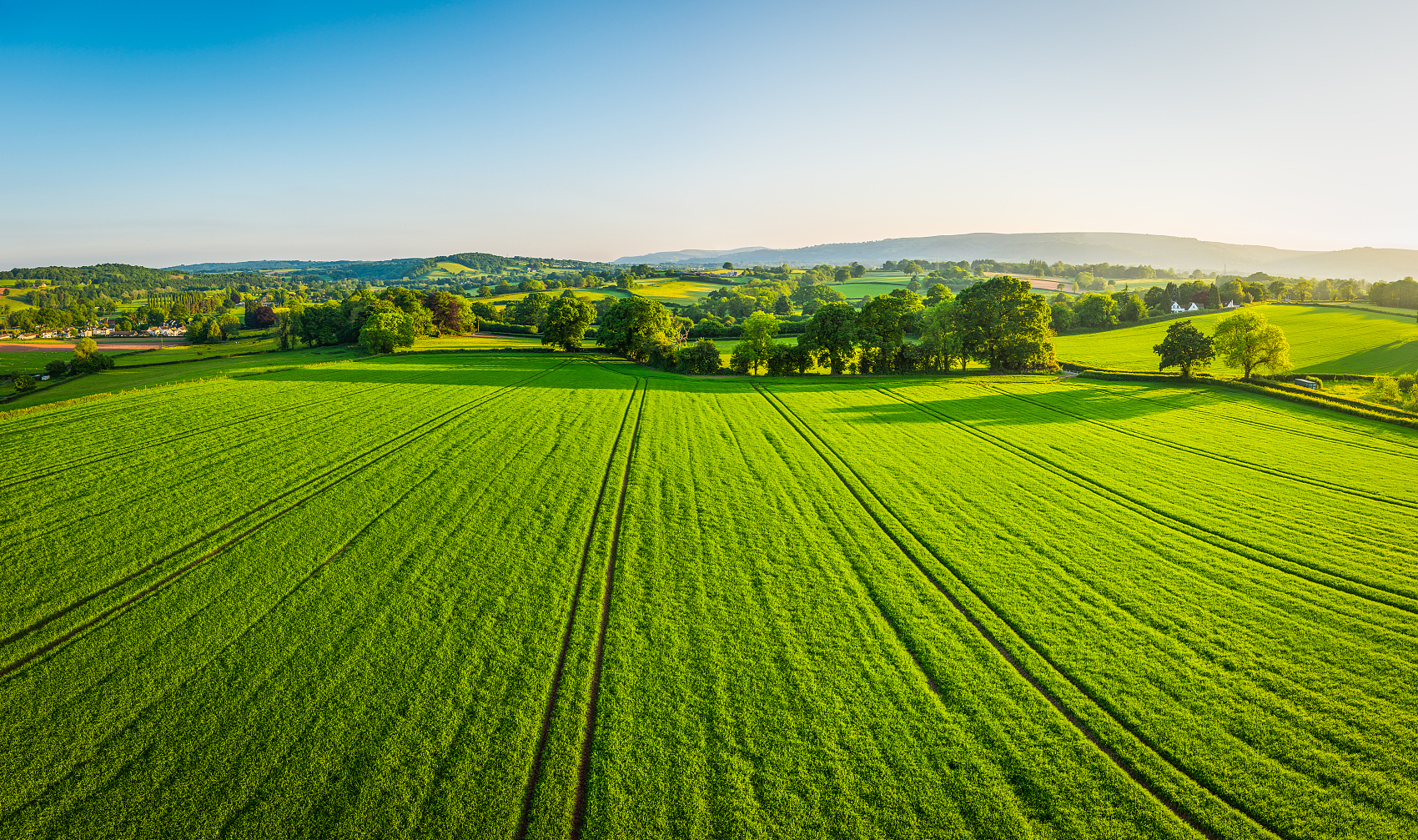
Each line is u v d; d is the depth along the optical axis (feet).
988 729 51.24
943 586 75.05
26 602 67.00
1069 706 54.29
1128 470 122.83
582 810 42.93
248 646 60.18
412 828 41.24
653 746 48.57
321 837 40.47
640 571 76.79
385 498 98.99
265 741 48.34
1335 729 51.47
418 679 55.88
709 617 66.69
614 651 60.13
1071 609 69.82
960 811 43.50
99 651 58.90
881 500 103.76
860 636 63.98
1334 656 61.41
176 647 59.72
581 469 117.19
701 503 100.73
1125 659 60.80
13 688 53.72
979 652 61.57
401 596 69.56
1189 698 55.21
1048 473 120.47
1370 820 42.96
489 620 65.31
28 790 43.52
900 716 52.54
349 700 53.01
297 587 71.31
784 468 121.39
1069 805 44.09
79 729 49.24
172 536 83.41
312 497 98.53
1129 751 49.29
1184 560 82.33
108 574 73.10
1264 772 47.14
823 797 44.34
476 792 44.11
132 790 43.70
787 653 60.70
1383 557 83.46
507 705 52.90
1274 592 73.77
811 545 85.66
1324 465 126.72
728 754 47.96
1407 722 52.26
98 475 104.78
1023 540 88.43
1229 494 108.68
